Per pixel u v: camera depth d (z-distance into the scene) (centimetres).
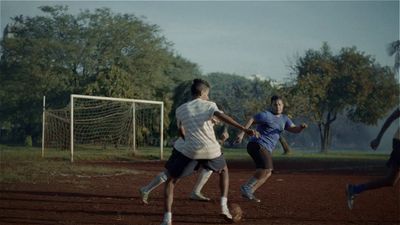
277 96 783
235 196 928
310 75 3741
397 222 680
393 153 659
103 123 3256
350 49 3947
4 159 2116
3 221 646
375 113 3953
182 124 620
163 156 2702
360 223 670
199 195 850
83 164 1905
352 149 4606
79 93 4044
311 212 751
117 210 741
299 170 1759
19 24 4972
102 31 4841
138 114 3466
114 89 3478
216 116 605
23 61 4728
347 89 3862
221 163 626
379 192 1015
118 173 1453
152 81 4731
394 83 3878
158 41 4984
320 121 3900
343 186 1158
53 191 971
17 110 4797
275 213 734
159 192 962
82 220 659
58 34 4950
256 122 773
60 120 3219
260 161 781
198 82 632
